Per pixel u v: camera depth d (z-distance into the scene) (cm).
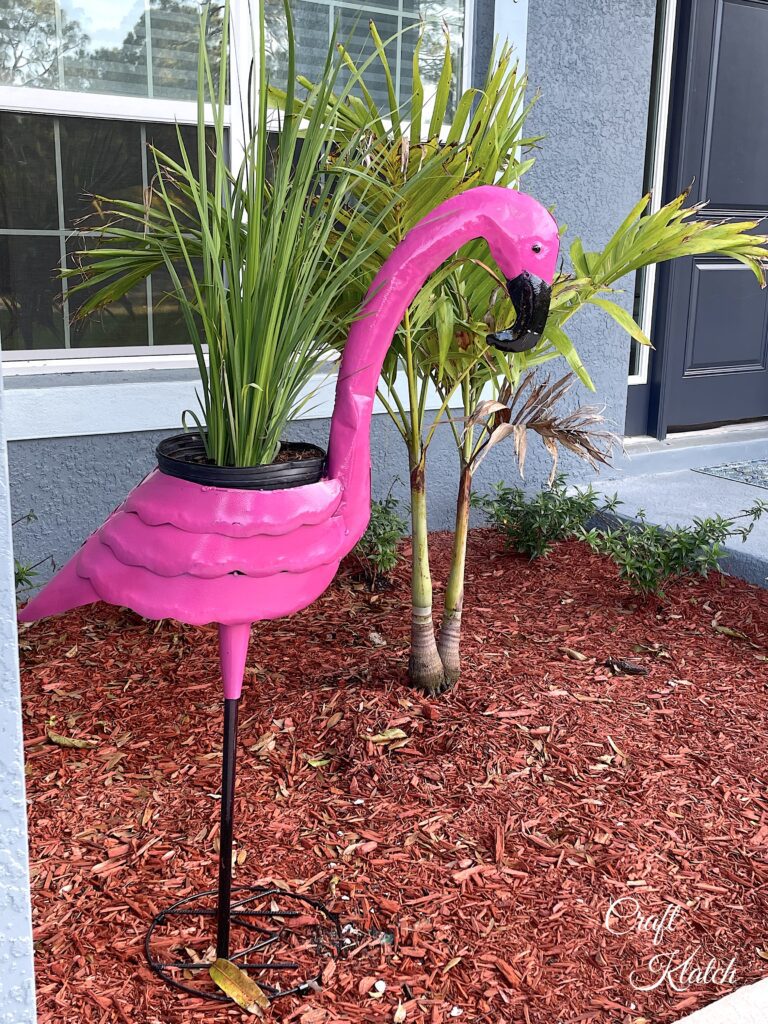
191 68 353
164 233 222
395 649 310
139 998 171
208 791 235
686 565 368
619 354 490
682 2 491
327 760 248
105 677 292
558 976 181
